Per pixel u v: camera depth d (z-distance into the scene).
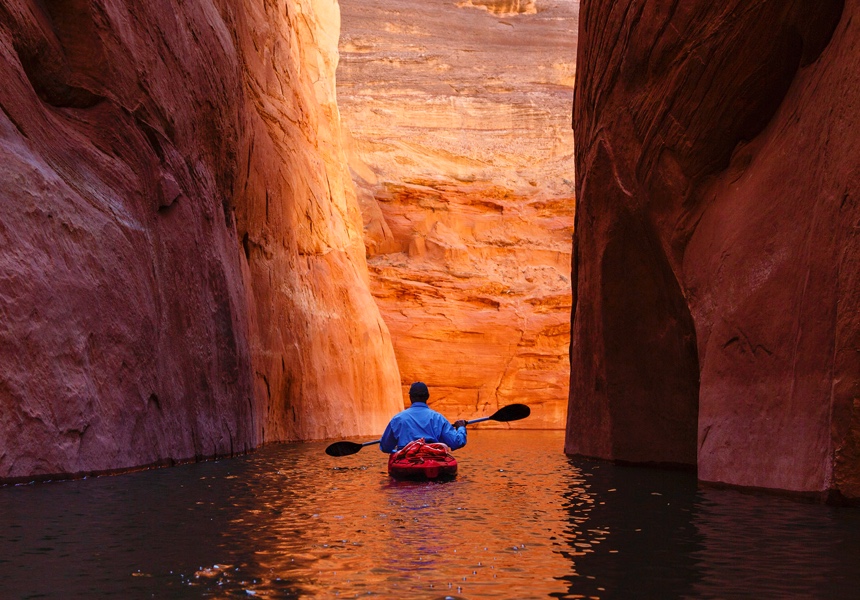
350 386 20.78
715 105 8.11
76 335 7.40
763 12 7.36
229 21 15.18
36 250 7.07
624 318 10.41
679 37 8.53
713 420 7.32
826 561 3.68
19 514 5.05
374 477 7.86
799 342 6.09
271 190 16.91
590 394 11.73
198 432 10.04
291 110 19.50
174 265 9.98
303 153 20.19
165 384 9.21
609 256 10.32
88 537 4.27
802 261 6.25
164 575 3.37
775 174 7.02
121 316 8.29
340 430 19.47
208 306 11.01
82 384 7.37
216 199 12.21
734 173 8.17
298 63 21.17
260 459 10.34
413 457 7.67
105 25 8.91
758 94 7.71
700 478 7.46
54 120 8.16
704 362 7.73
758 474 6.51
